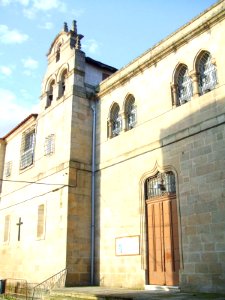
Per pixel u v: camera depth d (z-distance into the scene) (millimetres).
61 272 16188
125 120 17406
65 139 18812
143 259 14438
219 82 12984
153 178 15141
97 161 18453
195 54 14172
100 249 16766
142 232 14797
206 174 12586
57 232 17406
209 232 11977
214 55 13414
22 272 19938
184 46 14820
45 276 17547
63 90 21125
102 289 14008
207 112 13156
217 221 11805
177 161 13883
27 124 24281
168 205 14141
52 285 16609
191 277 12227
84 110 19297
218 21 13484
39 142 21797
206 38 13875
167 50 15445
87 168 18312
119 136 17422
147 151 15484
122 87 18031
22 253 20531
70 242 16609
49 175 19438
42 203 19609
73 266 16344
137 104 16812
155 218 14578
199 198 12609
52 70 22359
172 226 13734
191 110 13828
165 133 14797
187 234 12719
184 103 14359
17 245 21375
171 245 13570
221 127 12484
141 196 15266
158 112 15438
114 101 18391
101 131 18797
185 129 13828
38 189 20453
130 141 16656
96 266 16734
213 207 12047
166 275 13461
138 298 10273
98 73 21094
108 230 16625
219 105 12766
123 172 16609
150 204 14961
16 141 26000
